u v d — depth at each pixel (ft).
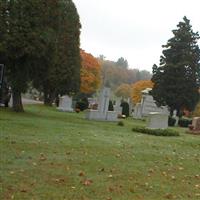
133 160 49.21
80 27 154.40
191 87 187.42
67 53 155.74
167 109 198.39
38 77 105.09
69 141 58.18
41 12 96.32
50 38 97.55
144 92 216.74
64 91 165.68
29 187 32.86
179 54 189.47
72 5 147.54
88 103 205.05
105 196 32.78
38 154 45.96
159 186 37.83
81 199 31.40
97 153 51.08
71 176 37.60
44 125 76.33
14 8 94.48
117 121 119.44
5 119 80.33
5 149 46.91
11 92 115.65
